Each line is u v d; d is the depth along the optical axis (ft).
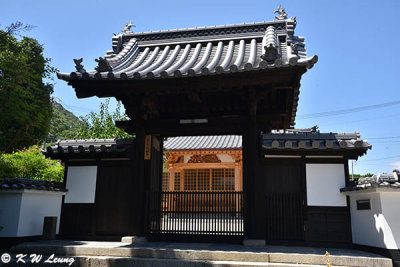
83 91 24.47
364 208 22.95
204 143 59.62
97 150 27.35
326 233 24.61
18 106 21.49
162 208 27.27
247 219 24.62
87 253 22.33
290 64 19.51
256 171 25.13
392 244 20.44
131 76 22.34
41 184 26.55
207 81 22.35
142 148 27.37
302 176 25.63
